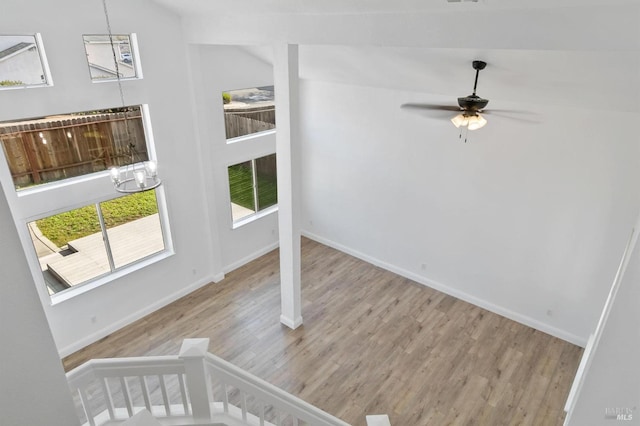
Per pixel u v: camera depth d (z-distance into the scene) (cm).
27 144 434
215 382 459
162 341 541
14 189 433
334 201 752
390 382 480
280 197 501
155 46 507
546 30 273
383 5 331
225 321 581
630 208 455
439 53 394
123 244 552
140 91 507
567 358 518
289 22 411
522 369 500
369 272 709
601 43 256
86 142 481
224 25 469
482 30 299
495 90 460
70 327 509
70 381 224
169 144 556
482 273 601
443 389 471
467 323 582
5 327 86
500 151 529
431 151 595
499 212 555
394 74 514
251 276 693
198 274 652
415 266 678
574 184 484
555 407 450
